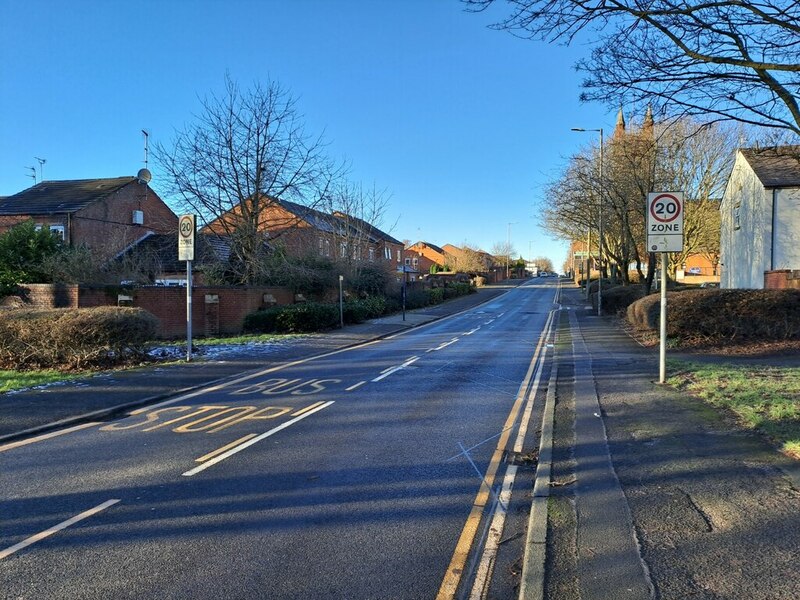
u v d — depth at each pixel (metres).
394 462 5.94
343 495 5.00
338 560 3.82
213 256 26.06
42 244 22.05
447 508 4.73
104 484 5.32
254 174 24.45
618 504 4.44
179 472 5.64
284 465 5.84
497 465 5.87
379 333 22.06
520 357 14.86
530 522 4.24
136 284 20.78
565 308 37.62
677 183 34.69
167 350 14.62
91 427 7.57
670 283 38.81
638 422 7.03
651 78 6.76
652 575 3.35
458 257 91.06
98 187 32.28
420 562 3.80
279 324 21.39
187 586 3.50
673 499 4.50
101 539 4.15
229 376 11.62
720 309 14.05
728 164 34.53
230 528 4.33
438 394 9.73
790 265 20.81
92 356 12.13
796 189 19.98
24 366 11.98
